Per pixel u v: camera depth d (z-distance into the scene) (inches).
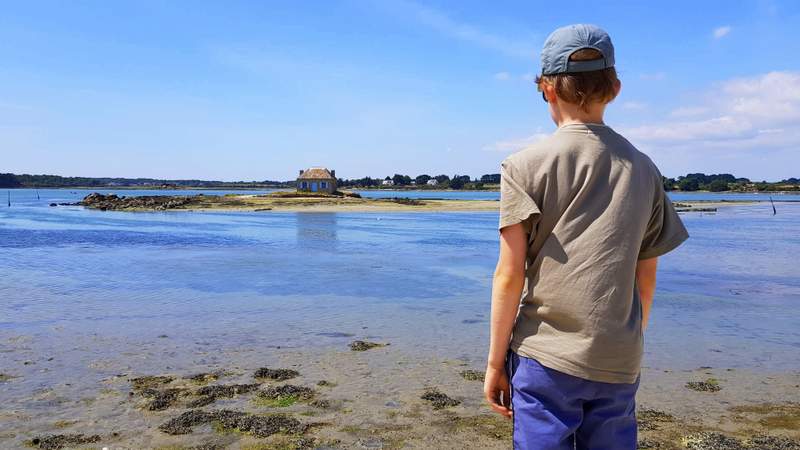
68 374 258.4
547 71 84.4
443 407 223.1
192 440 190.5
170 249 839.1
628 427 82.1
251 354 295.1
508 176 82.4
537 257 81.0
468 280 561.9
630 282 78.4
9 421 204.2
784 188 6865.2
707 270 650.8
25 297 449.7
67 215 1849.2
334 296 468.8
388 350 305.0
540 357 79.1
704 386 250.8
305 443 188.9
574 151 79.6
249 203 2420.0
